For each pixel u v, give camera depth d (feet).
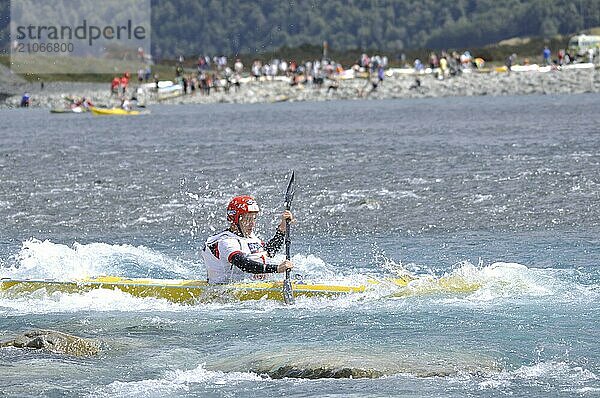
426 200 259.60
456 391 105.40
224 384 110.22
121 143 497.87
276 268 147.02
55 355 122.21
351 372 110.93
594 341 122.31
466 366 112.78
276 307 145.28
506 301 144.46
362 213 244.01
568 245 192.65
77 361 120.06
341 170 338.13
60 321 141.59
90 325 139.03
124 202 274.98
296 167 352.90
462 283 153.58
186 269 182.39
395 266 180.86
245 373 113.50
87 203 274.16
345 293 149.28
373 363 113.60
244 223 150.00
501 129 501.15
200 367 116.57
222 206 265.34
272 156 398.83
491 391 105.29
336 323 134.72
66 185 316.81
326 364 112.98
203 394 107.45
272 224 237.45
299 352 119.65
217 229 231.09
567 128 488.02
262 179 321.73
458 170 322.55
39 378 112.98
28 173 358.02
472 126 531.91
